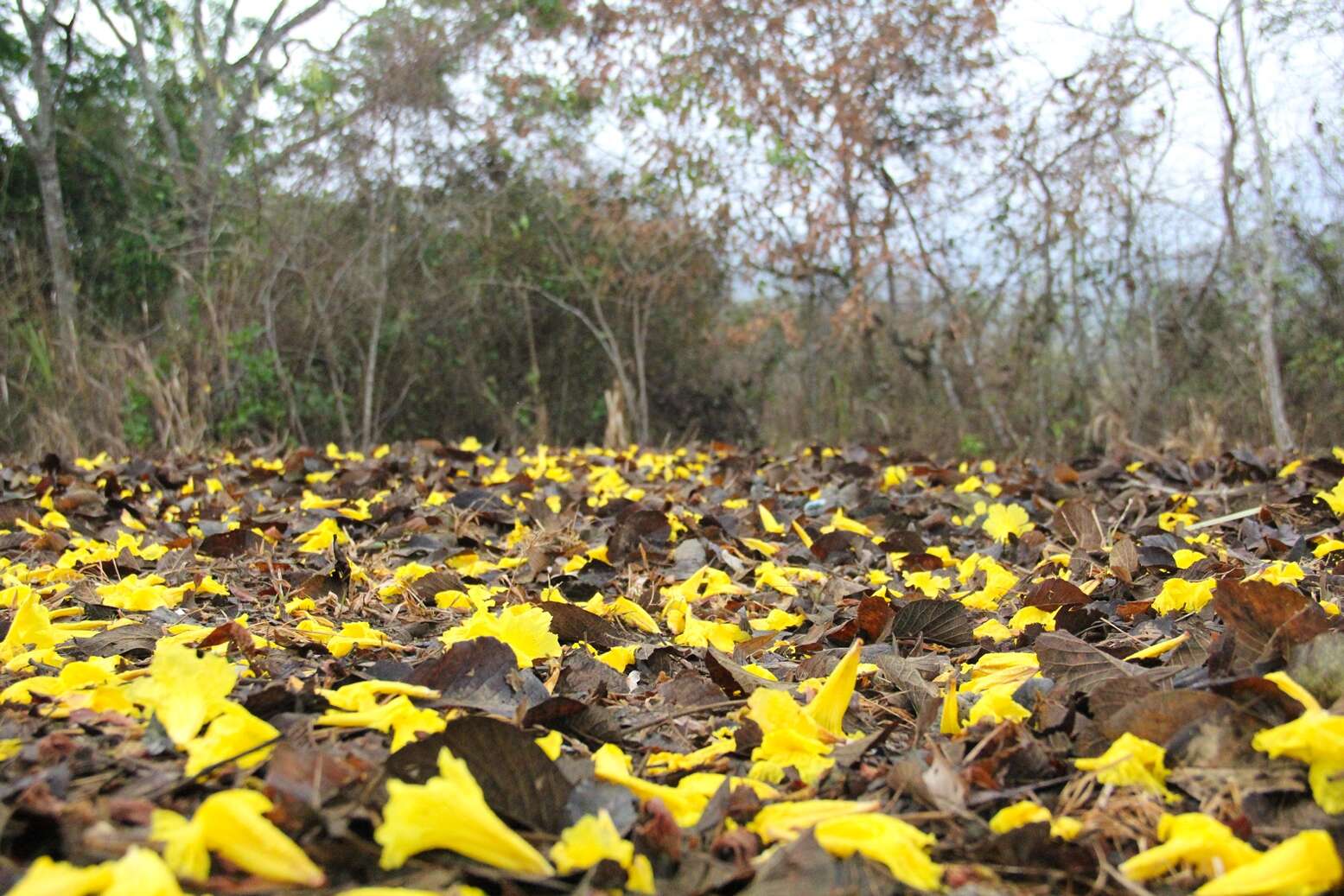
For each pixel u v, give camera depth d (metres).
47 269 10.79
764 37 10.38
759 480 5.12
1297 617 1.40
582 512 3.99
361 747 1.29
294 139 11.34
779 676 1.91
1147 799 1.19
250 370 10.07
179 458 6.58
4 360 8.46
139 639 1.97
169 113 12.11
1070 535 3.46
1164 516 3.73
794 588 2.78
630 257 11.72
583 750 1.39
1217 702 1.26
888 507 4.13
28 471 5.50
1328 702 1.27
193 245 10.91
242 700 1.41
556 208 11.80
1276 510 3.64
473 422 12.20
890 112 10.40
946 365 10.70
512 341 12.19
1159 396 9.88
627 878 0.99
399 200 11.56
